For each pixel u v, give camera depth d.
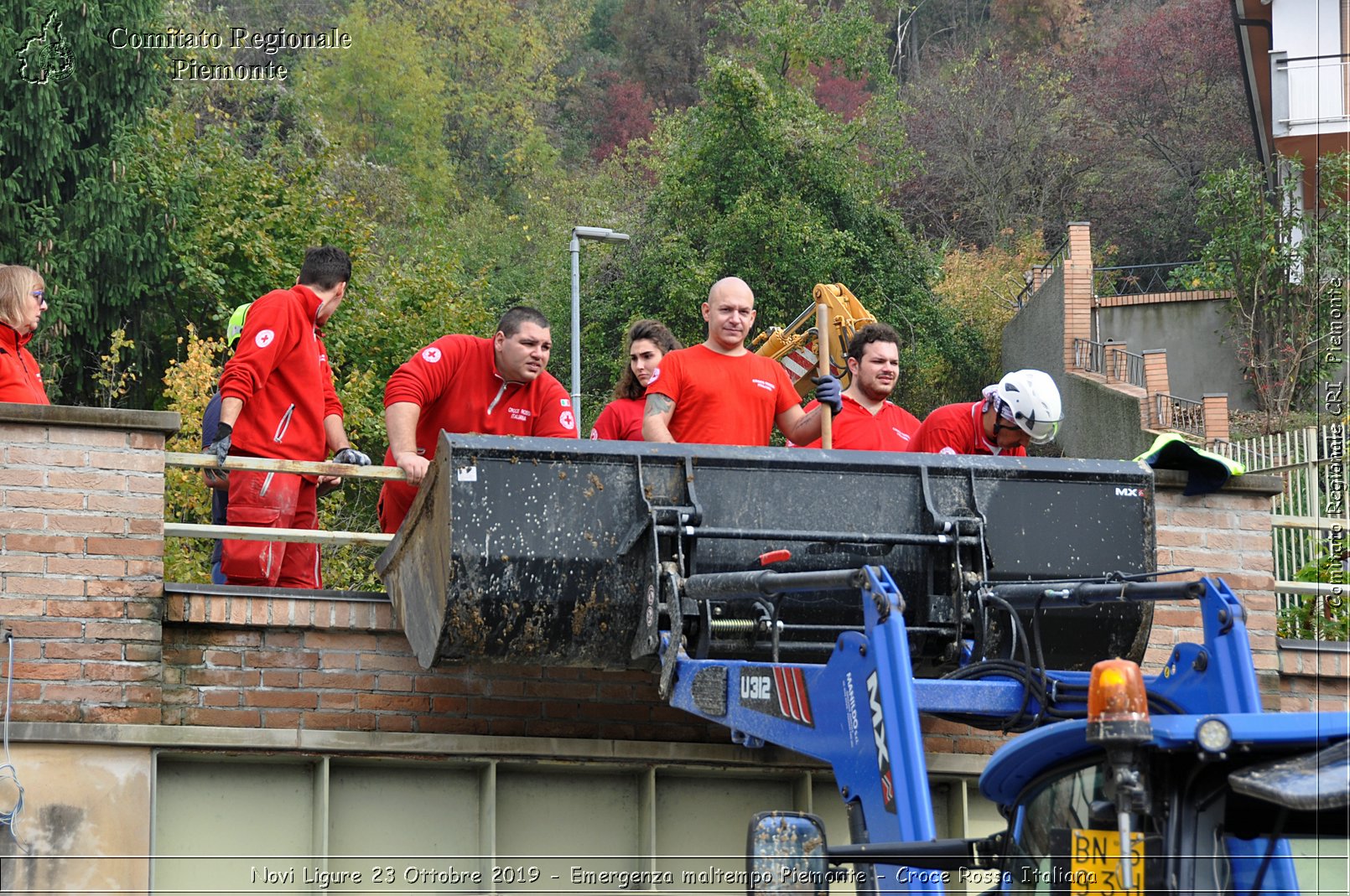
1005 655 11.84
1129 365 49.19
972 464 12.37
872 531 12.03
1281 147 46.41
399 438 13.88
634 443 11.83
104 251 47.91
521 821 14.46
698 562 11.69
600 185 90.44
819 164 64.31
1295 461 24.88
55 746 12.83
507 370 14.32
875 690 8.27
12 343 14.23
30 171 47.66
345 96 93.00
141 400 49.78
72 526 13.22
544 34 111.56
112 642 13.17
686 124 68.62
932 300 68.06
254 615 13.72
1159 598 9.13
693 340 61.34
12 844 12.52
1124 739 6.41
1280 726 6.45
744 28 89.44
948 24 114.88
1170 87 93.12
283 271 49.06
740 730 9.95
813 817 7.32
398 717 14.04
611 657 11.86
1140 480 12.70
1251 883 6.61
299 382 14.83
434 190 91.69
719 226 61.97
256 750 13.50
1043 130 93.06
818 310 14.25
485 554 11.30
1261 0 45.91
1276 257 46.78
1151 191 90.00
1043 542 12.36
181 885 13.26
